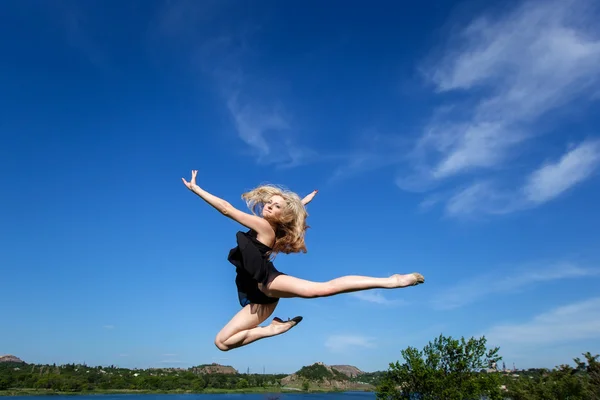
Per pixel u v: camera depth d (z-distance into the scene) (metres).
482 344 26.19
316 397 176.00
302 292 4.39
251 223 4.76
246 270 4.61
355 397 183.88
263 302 4.83
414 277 4.14
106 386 197.38
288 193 5.16
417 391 26.41
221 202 4.68
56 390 171.38
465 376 25.70
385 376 27.69
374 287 4.18
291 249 5.11
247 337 4.82
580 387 23.59
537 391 24.25
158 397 165.25
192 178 4.78
